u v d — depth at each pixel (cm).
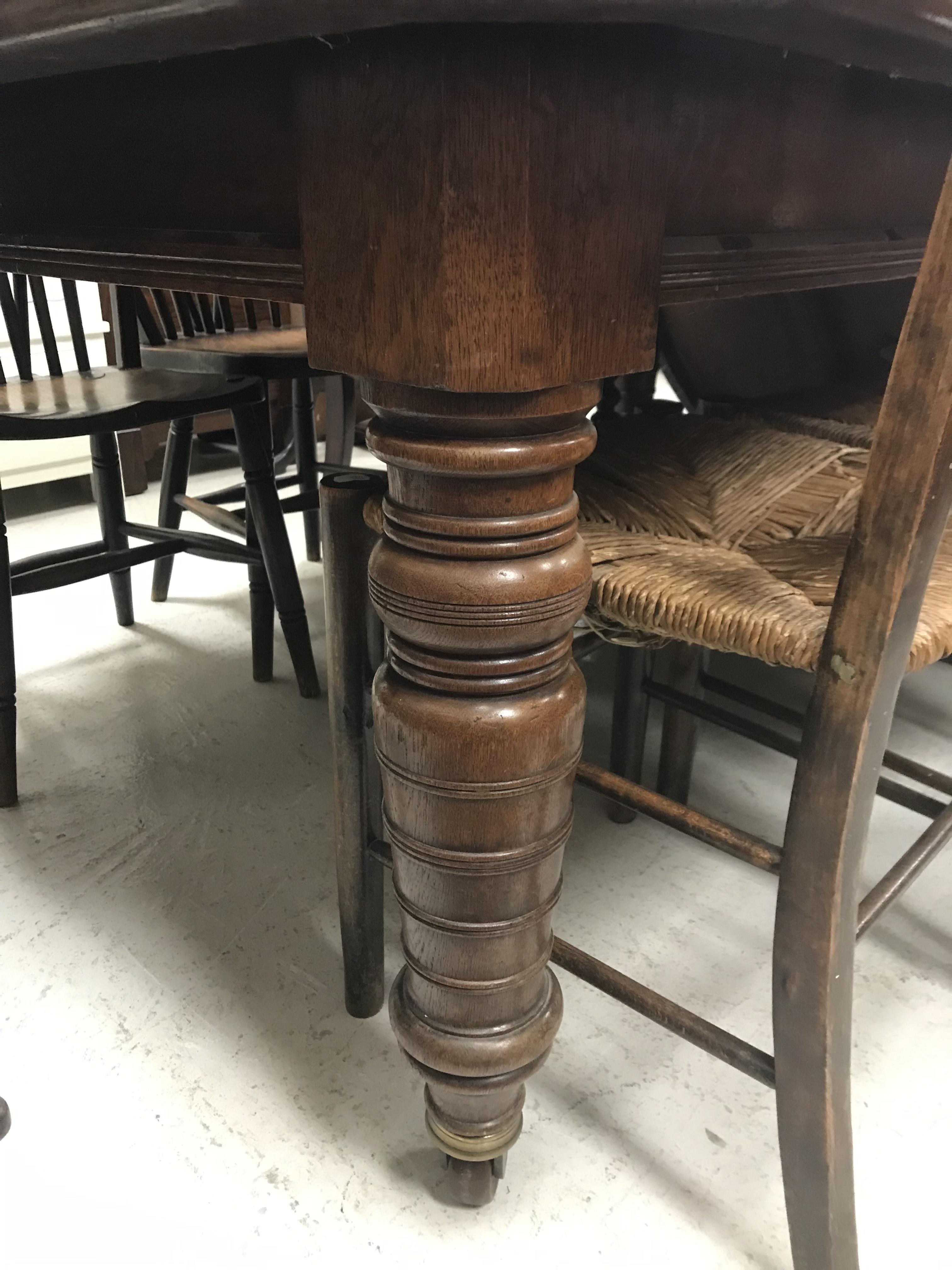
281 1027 81
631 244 42
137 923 93
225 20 34
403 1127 72
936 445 41
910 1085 76
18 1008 82
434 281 37
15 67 45
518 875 52
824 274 60
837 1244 57
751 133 46
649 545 65
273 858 103
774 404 114
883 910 64
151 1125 71
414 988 58
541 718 48
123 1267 61
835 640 47
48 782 116
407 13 31
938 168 63
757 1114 74
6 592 105
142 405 109
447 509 44
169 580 170
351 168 39
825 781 49
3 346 196
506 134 35
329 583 66
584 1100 75
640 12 32
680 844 107
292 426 210
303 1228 64
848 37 37
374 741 57
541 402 41
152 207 51
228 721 132
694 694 101
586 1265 62
